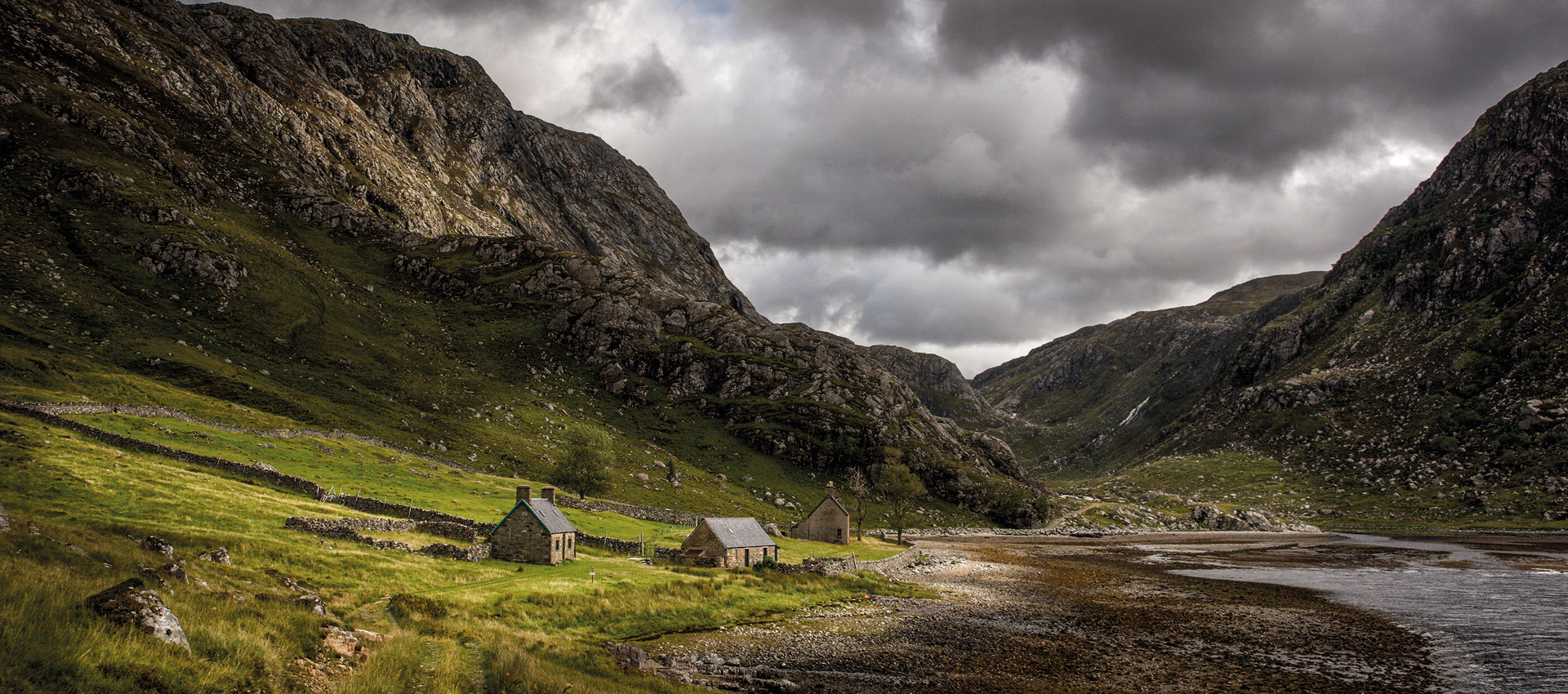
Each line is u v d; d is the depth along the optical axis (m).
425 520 74.69
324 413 142.75
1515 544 141.12
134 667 19.81
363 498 79.00
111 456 73.62
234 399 134.00
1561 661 46.88
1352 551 130.12
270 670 23.66
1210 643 51.78
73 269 163.38
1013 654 47.78
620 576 62.50
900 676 42.03
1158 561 112.75
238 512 63.69
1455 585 81.69
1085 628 56.66
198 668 21.52
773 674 41.47
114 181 194.00
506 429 175.38
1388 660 47.12
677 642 47.94
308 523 62.84
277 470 84.00
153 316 161.12
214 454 88.00
